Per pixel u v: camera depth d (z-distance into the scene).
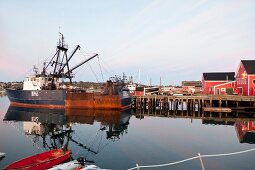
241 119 36.44
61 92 44.94
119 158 17.03
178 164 15.38
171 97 46.84
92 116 38.94
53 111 43.50
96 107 44.06
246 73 46.38
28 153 18.30
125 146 20.55
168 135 25.09
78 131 27.62
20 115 39.66
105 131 27.61
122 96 45.22
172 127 30.02
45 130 28.22
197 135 25.05
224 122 33.88
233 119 36.50
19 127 29.98
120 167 15.01
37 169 12.95
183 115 42.12
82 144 21.38
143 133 26.17
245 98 41.84
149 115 42.41
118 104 43.25
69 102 44.78
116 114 41.75
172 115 42.41
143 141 22.36
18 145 20.86
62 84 50.75
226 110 41.69
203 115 41.72
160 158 17.00
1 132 26.78
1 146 20.45
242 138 23.64
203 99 44.28
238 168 14.65
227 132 26.64
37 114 40.47
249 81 45.69
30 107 47.44
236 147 20.20
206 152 18.62
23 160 13.44
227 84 51.75
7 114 40.62
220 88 52.19
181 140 22.72
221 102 44.75
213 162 15.77
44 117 37.72
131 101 50.53
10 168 12.51
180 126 30.75
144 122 34.22
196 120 36.03
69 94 44.78
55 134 26.02
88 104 44.22
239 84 49.59
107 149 19.59
